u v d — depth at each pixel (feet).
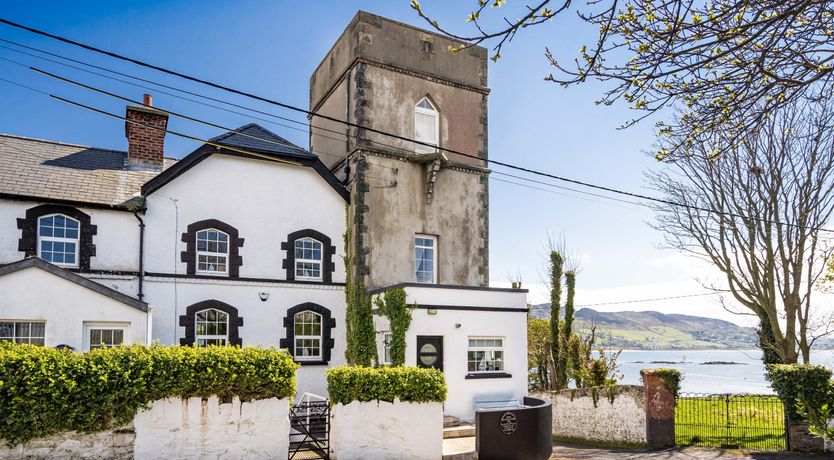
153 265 60.29
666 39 19.71
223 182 64.80
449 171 75.56
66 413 36.60
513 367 65.92
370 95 71.20
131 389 38.32
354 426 44.45
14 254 55.31
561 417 69.10
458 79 77.82
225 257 64.28
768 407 72.59
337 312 68.69
